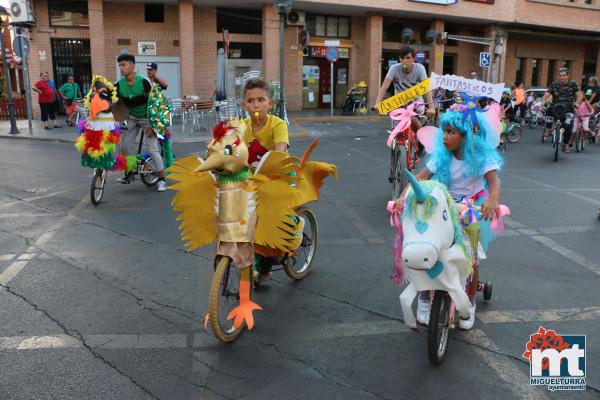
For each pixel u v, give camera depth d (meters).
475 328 3.91
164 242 5.91
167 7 23.30
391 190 8.52
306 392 3.14
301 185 4.11
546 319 4.05
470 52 30.45
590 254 5.49
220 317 4.04
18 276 4.89
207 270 5.09
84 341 3.72
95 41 21.39
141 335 3.82
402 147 7.15
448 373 3.34
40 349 3.60
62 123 19.75
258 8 24.61
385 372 3.36
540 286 4.66
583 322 4.00
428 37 24.94
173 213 7.12
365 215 7.00
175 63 23.73
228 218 3.63
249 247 3.69
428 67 29.25
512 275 4.92
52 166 10.87
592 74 35.91
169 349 3.63
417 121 7.33
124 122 7.97
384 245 5.80
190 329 3.92
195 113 17.70
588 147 14.73
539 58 33.25
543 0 29.86
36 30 21.61
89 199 7.94
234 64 24.91
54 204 7.62
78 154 12.66
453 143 3.53
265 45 24.19
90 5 21.09
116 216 6.98
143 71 23.42
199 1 23.14
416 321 3.72
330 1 24.14
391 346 3.68
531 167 11.02
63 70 22.50
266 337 3.81
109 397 3.07
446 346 3.51
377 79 26.69
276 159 3.64
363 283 4.78
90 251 5.60
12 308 4.23
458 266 3.18
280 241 3.75
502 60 30.09
